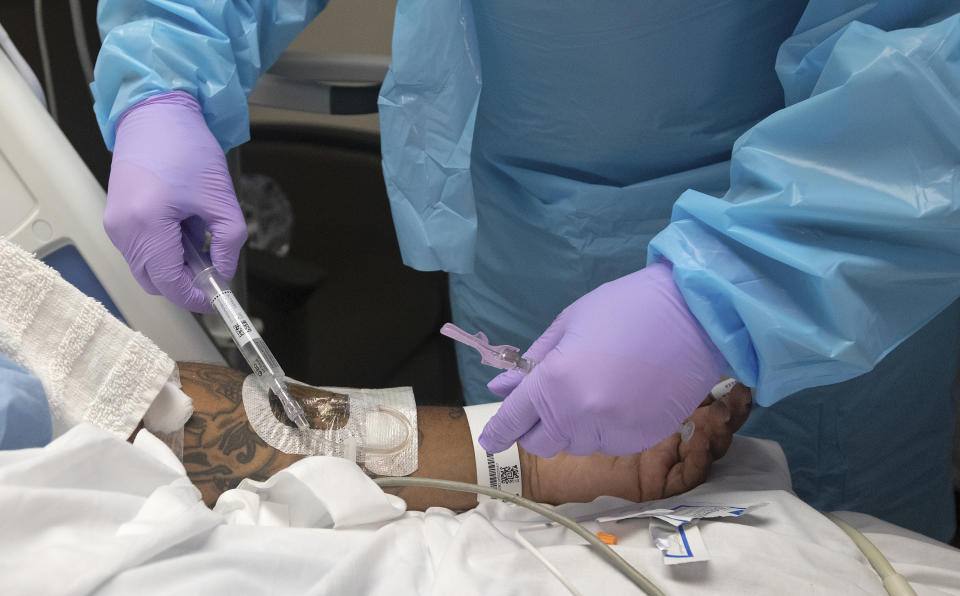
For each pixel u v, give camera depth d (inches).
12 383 32.2
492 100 50.3
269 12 50.3
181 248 42.4
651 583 32.2
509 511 40.9
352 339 87.4
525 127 50.5
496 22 45.0
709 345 37.7
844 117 34.4
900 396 57.0
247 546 31.3
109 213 41.7
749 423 58.9
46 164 44.4
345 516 36.2
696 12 41.9
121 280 45.7
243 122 49.8
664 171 51.3
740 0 41.6
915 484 62.2
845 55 34.3
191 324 47.2
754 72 45.4
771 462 46.2
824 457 58.7
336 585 29.5
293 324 88.2
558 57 45.1
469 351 65.9
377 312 89.8
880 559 35.0
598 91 46.3
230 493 36.6
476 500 42.9
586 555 34.3
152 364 39.2
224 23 46.4
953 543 67.9
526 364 39.8
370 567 31.6
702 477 43.9
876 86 33.1
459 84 44.7
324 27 97.3
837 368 37.0
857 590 32.8
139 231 41.3
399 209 48.9
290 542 32.2
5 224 44.6
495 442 39.2
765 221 36.3
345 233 96.8
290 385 43.6
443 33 42.8
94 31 63.9
